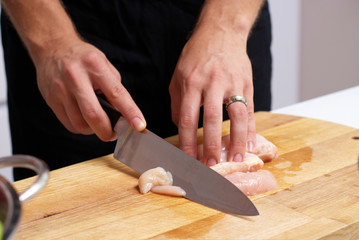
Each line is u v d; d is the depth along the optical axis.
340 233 0.97
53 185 1.18
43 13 1.34
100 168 1.28
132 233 0.98
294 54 3.53
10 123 1.85
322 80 3.46
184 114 1.24
